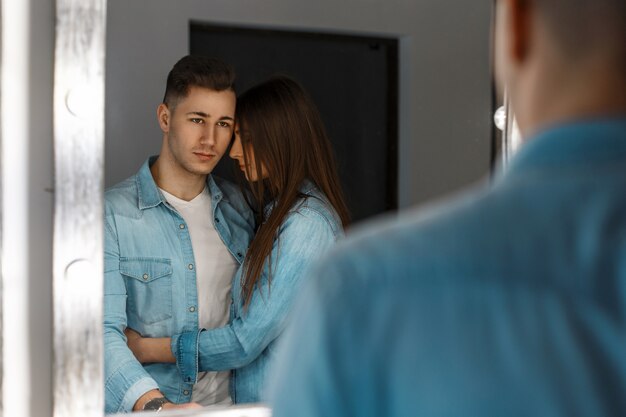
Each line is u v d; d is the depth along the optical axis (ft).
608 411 1.11
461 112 4.22
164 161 3.59
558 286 1.14
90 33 2.39
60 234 2.40
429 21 4.19
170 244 3.53
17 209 2.38
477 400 1.14
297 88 3.67
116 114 3.75
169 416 2.84
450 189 4.27
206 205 3.62
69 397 2.44
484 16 4.22
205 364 3.51
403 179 4.24
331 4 4.12
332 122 4.17
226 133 3.63
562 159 1.18
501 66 1.32
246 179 3.70
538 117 1.22
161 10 3.81
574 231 1.15
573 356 1.12
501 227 1.18
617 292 1.13
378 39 4.20
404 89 4.20
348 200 4.17
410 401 1.17
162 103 3.67
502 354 1.14
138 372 3.29
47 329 2.43
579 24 1.17
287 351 1.27
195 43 3.97
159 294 3.51
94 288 2.43
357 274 1.21
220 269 3.60
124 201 3.50
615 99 1.17
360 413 1.21
